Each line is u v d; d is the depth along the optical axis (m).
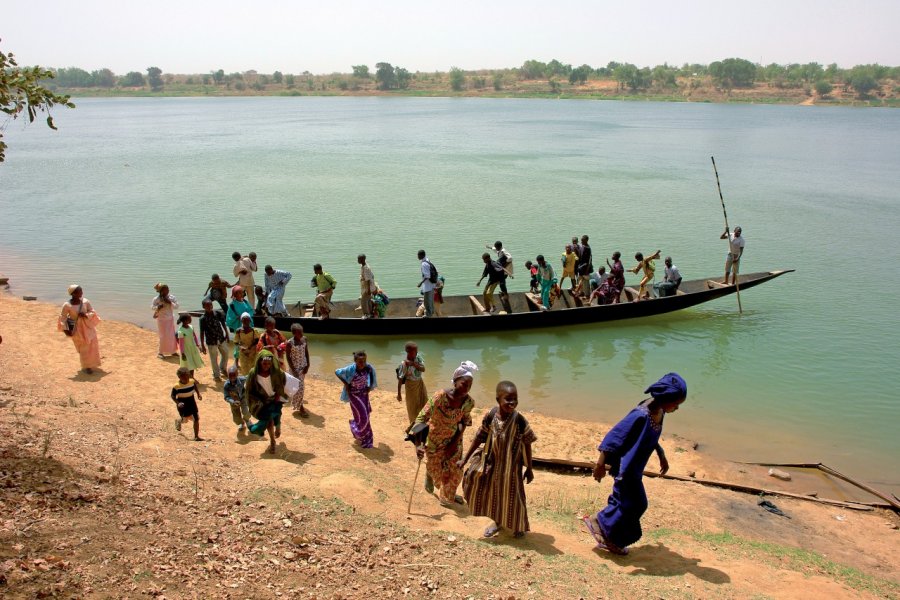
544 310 18.31
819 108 191.00
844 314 20.02
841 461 11.73
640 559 7.22
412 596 5.66
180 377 9.93
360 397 10.41
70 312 13.03
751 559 7.66
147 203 37.09
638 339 18.17
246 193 40.72
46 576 4.89
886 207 36.81
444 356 16.86
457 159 59.91
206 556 5.79
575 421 13.02
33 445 7.82
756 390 14.77
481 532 7.51
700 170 52.34
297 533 6.57
